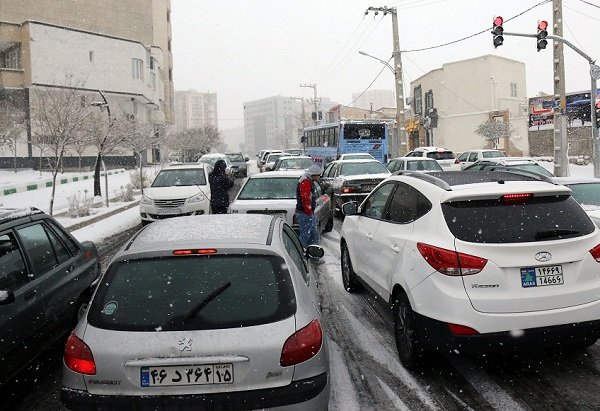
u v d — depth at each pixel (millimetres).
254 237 3736
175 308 3182
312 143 35750
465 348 3967
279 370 3035
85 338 3115
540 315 3939
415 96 53688
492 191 4277
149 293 3283
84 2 52469
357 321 5996
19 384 4668
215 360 2986
